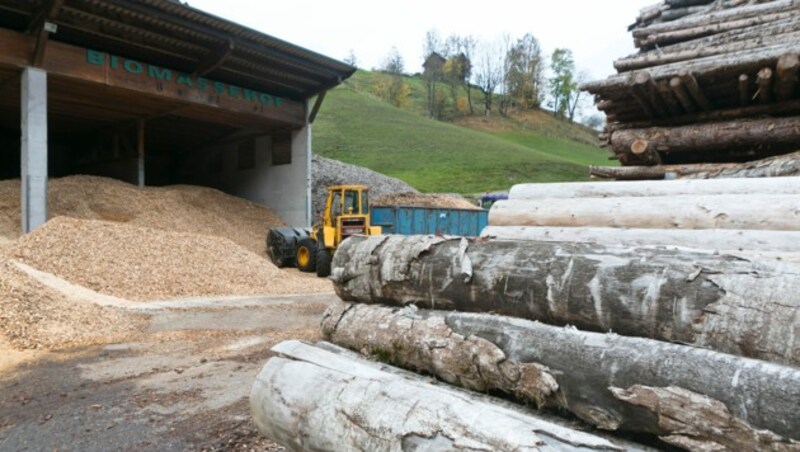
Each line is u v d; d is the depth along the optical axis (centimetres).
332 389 233
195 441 332
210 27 1341
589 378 196
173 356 553
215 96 1564
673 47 575
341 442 212
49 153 2338
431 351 268
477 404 196
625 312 206
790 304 168
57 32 1266
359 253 352
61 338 607
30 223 1172
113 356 551
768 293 174
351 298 365
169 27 1307
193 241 1198
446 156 4250
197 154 2380
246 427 355
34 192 1180
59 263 951
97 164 2147
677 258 209
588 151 6706
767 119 482
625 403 184
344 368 249
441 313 288
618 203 382
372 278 335
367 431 203
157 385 452
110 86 1336
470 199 2561
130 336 643
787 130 462
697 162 559
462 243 293
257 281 1120
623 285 209
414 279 304
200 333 664
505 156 4331
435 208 1513
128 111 1705
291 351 281
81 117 1820
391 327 302
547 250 251
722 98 519
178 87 1472
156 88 1420
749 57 440
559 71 8550
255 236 1656
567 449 160
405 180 3497
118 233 1111
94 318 695
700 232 321
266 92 1780
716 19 586
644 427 182
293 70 1627
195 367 511
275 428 251
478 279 268
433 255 299
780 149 498
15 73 1267
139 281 977
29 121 1175
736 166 467
